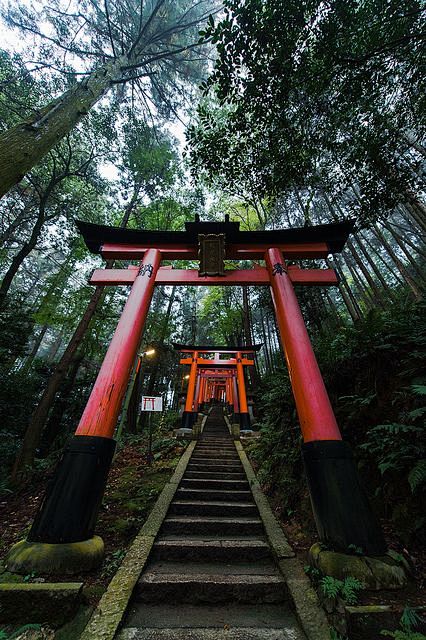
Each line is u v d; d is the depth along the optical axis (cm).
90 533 271
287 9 362
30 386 1035
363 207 551
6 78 905
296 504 391
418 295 927
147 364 1600
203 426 1333
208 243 515
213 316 2431
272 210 1395
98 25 1030
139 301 440
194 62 1235
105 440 309
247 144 527
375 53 391
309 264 1067
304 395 332
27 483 603
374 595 202
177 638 190
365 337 401
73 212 1223
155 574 260
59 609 197
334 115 491
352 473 270
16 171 428
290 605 228
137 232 521
